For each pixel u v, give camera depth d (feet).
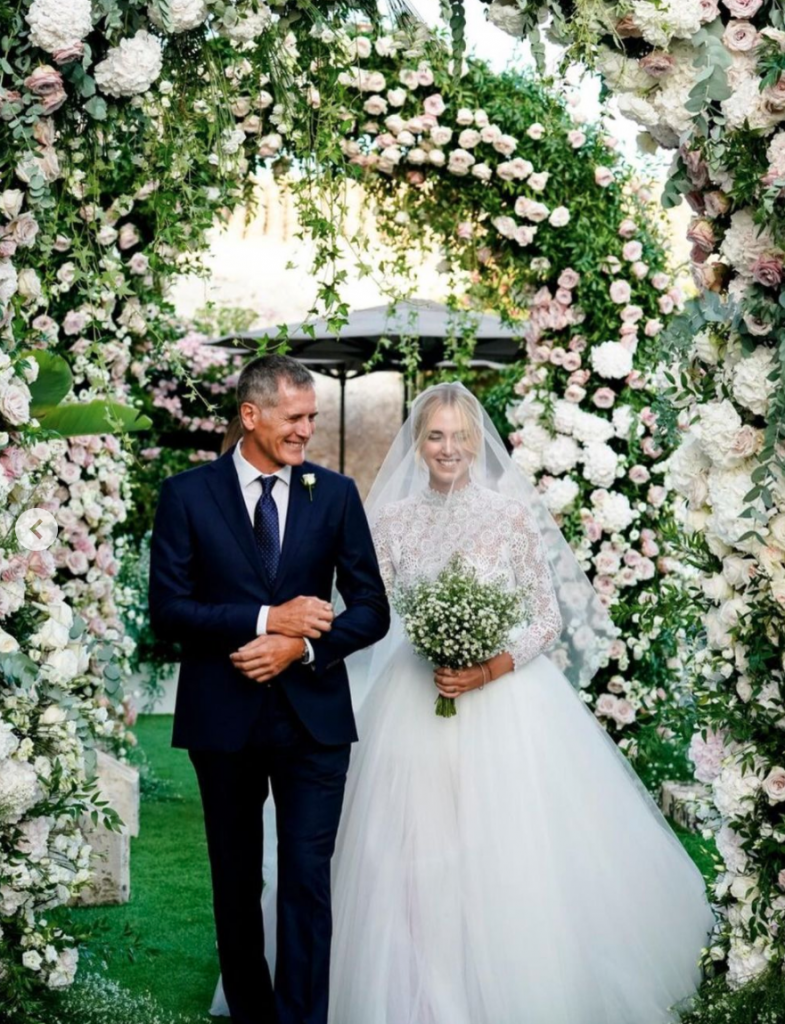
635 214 20.03
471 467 13.30
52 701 10.71
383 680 13.03
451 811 12.18
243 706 11.34
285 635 11.10
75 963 11.30
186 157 11.89
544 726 12.56
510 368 31.96
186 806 22.57
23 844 10.48
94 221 11.43
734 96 9.91
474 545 12.79
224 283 52.11
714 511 10.53
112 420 11.84
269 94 16.57
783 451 10.21
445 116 18.92
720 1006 11.04
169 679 36.50
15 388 10.16
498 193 19.33
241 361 40.19
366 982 11.70
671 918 12.71
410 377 20.58
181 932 15.49
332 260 12.46
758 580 10.61
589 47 9.96
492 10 10.37
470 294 21.72
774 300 10.08
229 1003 11.81
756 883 10.93
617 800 12.86
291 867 11.27
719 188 10.61
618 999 11.88
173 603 11.34
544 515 14.42
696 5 9.84
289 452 11.47
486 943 11.64
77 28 9.49
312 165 12.56
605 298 19.84
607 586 20.43
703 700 11.21
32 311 11.68
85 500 19.97
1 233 10.14
